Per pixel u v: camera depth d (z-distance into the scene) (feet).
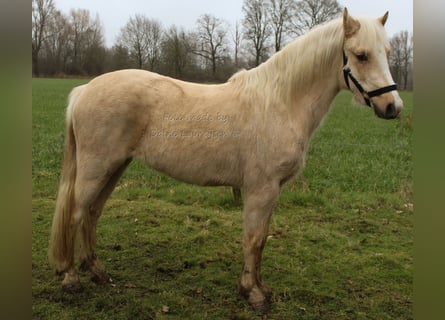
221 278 10.12
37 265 10.47
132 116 8.62
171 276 10.22
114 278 10.02
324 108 8.93
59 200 8.91
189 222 13.69
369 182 18.83
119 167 9.80
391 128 38.29
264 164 8.44
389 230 13.73
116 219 13.91
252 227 8.79
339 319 8.60
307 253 11.74
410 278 10.40
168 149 8.68
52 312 8.46
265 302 8.94
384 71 7.81
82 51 126.21
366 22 7.98
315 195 16.49
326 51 8.51
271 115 8.45
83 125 8.59
